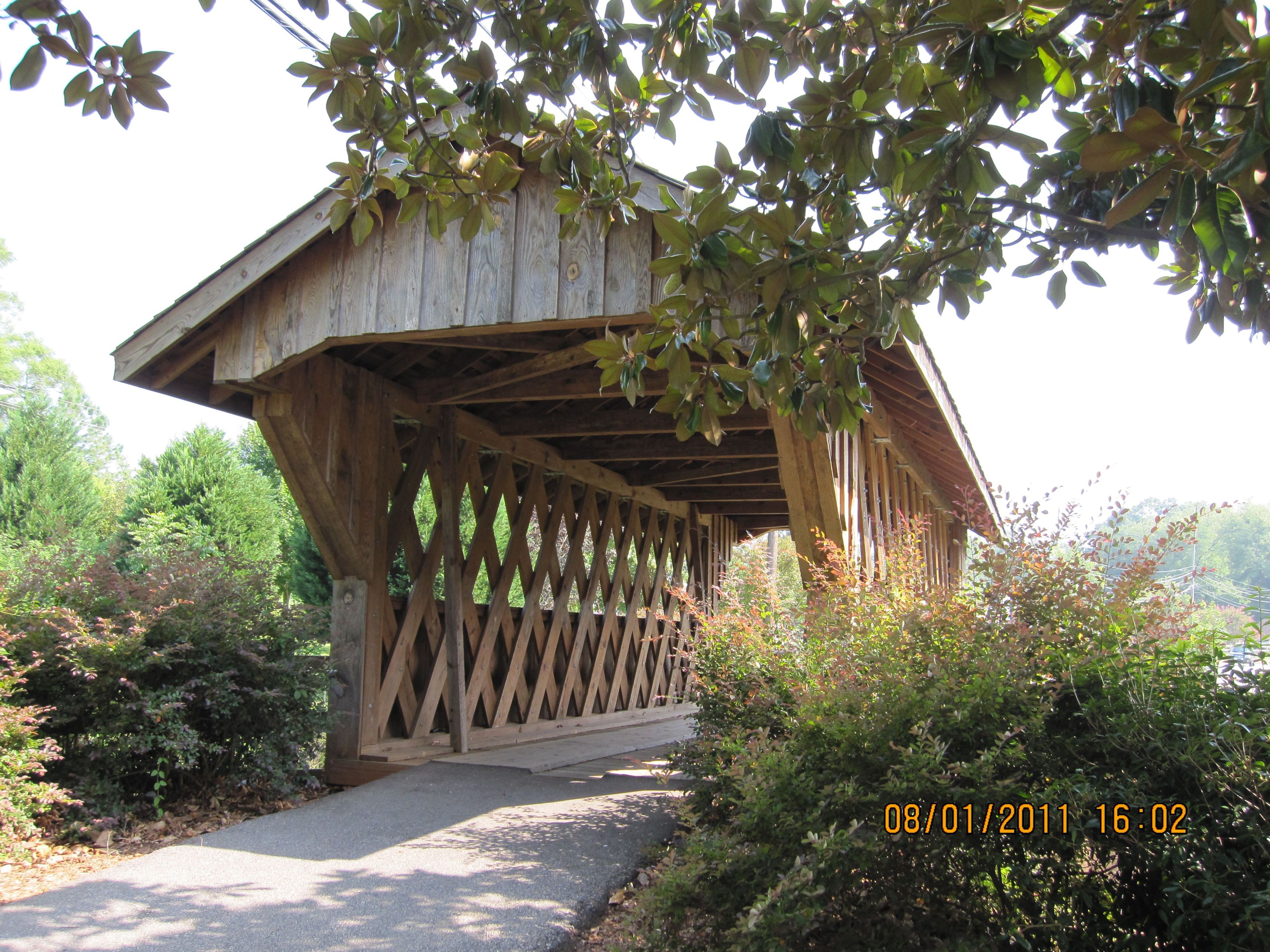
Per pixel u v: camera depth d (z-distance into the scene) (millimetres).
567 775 5789
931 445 8977
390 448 6656
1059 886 2721
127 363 5484
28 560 5816
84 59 2557
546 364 6113
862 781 2906
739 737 3369
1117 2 2021
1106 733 2785
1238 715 2617
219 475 17172
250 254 5402
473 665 7395
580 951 3107
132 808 5152
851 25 2688
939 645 3271
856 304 2992
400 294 5285
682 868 2799
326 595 14047
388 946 2951
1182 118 1718
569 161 3176
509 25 2906
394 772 5965
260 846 4148
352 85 2916
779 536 25500
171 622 5480
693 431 3037
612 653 10266
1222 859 2438
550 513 8828
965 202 2494
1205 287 2572
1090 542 3301
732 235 2773
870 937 2607
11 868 4223
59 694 5203
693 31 2623
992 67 2033
